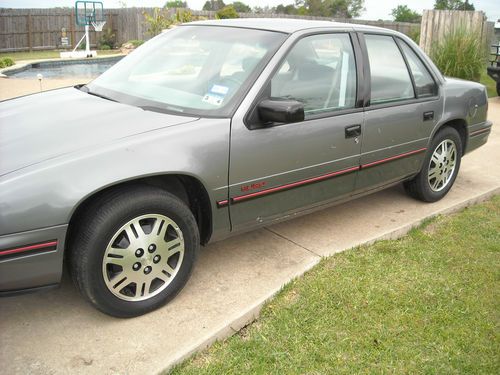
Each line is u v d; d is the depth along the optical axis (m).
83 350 2.77
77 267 2.78
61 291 3.30
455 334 3.10
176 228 3.07
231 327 3.03
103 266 2.81
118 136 2.96
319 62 3.78
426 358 2.88
